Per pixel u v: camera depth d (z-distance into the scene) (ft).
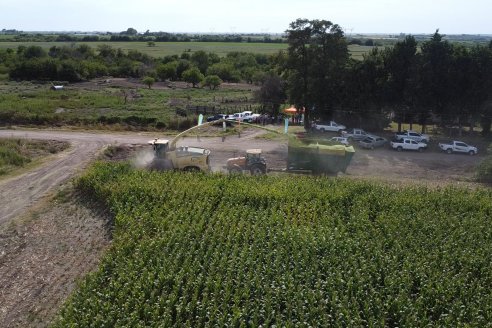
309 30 185.57
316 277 70.59
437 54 178.60
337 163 129.39
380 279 71.20
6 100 225.76
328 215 93.20
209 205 96.68
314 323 60.39
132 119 193.77
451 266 74.90
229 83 384.06
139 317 61.67
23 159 137.59
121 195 101.81
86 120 192.03
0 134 168.96
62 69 339.57
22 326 63.93
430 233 87.04
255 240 80.33
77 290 68.33
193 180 110.93
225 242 81.97
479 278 73.15
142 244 79.10
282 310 64.44
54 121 191.11
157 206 97.35
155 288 67.31
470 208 99.81
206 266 72.79
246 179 114.32
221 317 60.29
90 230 92.32
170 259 74.33
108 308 62.49
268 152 156.97
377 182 123.13
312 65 187.62
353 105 189.26
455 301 65.41
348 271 71.41
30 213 100.07
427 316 64.80
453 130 195.83
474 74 176.45
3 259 81.30
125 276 69.56
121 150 154.10
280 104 232.12
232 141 171.32
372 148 169.99
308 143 138.10
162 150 125.18
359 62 189.06
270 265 72.64
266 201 100.99
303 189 106.11
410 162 152.76
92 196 107.34
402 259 76.84
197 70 354.74
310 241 80.33
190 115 207.72
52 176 124.47
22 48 426.10
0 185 117.19
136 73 390.01
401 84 182.29
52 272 77.25
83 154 146.51
